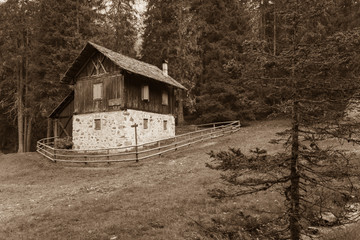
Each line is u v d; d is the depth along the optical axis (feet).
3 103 96.37
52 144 86.53
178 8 98.43
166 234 20.48
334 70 11.51
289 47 12.21
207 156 53.11
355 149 37.29
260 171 11.77
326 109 11.43
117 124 68.64
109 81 71.20
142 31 115.34
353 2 79.46
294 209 11.55
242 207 24.48
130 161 59.21
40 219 27.45
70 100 81.97
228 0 96.58
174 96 92.27
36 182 50.37
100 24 102.22
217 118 90.02
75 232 22.89
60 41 92.43
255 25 89.04
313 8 11.48
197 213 24.32
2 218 30.40
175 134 92.89
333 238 15.70
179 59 98.22
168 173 44.09
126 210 27.45
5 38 89.71
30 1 90.53
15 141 110.73
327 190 23.00
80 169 57.26
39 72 90.27
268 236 11.75
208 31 95.96
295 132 11.67
